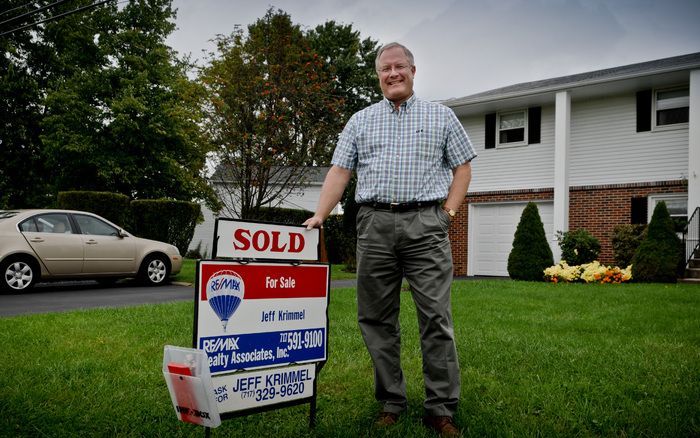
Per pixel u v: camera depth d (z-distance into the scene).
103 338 4.81
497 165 16.88
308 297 2.74
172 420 2.80
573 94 15.18
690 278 12.28
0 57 23.61
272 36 12.70
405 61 2.89
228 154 12.15
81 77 22.88
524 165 16.38
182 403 2.19
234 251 2.46
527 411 3.01
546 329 5.55
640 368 3.84
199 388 2.08
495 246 16.78
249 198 12.16
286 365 2.64
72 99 22.33
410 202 2.81
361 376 3.71
